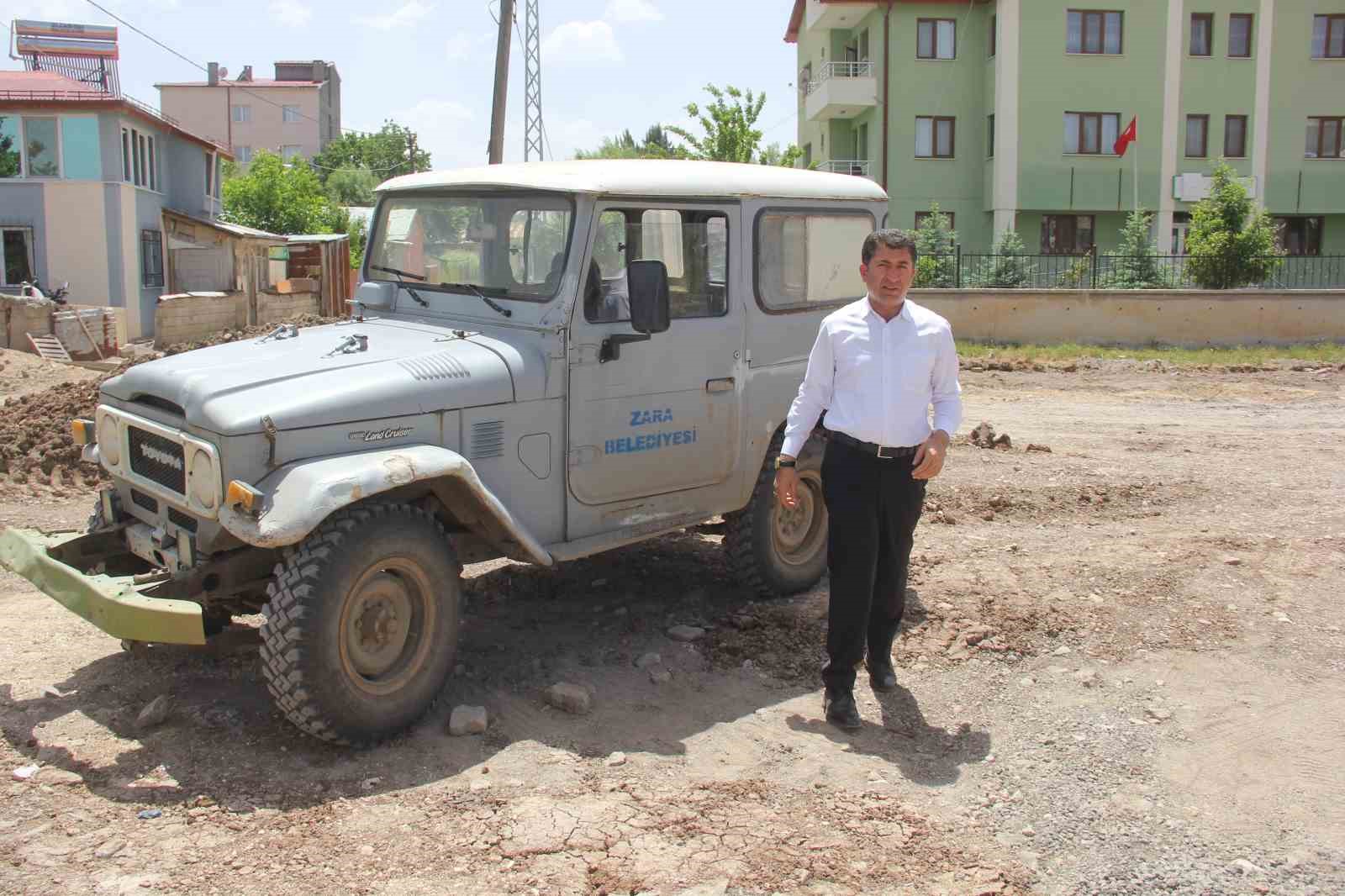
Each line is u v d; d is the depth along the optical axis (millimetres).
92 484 8727
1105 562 6848
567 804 3951
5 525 7391
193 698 4754
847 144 37500
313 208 46000
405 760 4270
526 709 4793
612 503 5289
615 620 5887
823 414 5918
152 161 30891
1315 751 4516
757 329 5781
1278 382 16453
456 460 4395
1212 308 20969
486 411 4746
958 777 4285
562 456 5047
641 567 6805
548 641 5586
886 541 4793
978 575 6586
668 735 4605
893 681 5066
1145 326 21125
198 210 33375
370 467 4168
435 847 3637
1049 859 3695
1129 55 33125
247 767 4168
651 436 5355
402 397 4488
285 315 30906
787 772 4297
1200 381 16672
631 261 5199
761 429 5863
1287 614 5988
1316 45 33969
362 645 4258
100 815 3799
